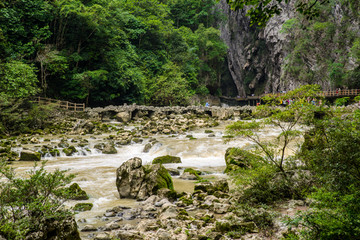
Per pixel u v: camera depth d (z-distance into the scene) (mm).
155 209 6688
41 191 4324
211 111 31750
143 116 31266
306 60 53562
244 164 10438
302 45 53312
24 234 3668
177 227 5348
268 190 6352
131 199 7895
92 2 32625
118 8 37156
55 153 15430
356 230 3195
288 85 55688
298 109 6711
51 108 24828
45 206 3918
